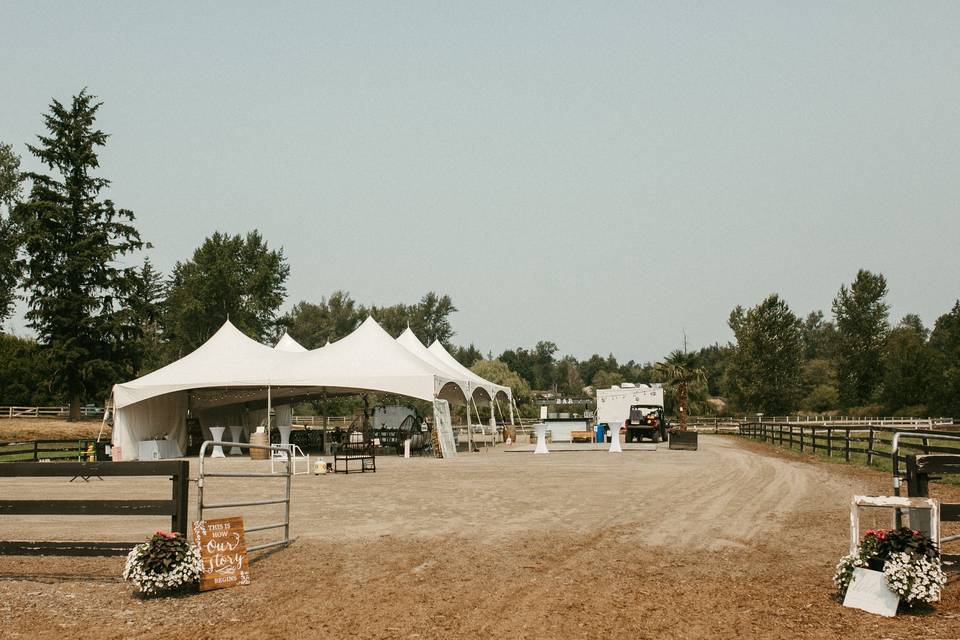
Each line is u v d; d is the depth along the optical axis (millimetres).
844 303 82188
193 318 71688
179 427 29203
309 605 6496
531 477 17953
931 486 15078
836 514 11555
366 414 31125
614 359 134375
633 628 5707
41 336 48312
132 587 7281
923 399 65188
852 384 81188
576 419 40188
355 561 8312
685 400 52625
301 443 31188
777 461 22641
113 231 50469
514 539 9562
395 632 5660
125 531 10461
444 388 31406
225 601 6691
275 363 28250
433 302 106562
